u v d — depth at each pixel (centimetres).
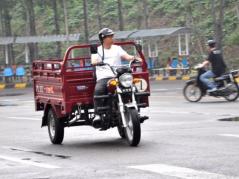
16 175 1305
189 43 6312
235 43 5834
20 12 8406
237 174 1210
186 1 6525
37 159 1522
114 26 7225
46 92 1856
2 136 2062
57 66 1764
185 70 5706
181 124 2169
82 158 1504
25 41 5747
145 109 2830
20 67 5947
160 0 7100
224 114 2470
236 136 1781
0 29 7506
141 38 5862
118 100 1661
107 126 1719
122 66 1694
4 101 3875
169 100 3322
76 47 1712
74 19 7638
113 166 1357
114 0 7512
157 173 1252
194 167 1302
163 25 6744
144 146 1647
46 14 8081
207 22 6300
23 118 2709
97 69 1697
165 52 6381
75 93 1720
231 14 6212
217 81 3064
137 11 7175
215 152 1489
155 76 5725
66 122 1797
